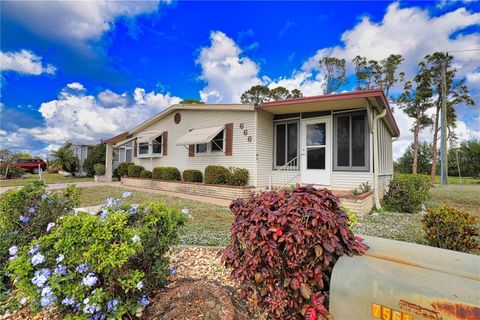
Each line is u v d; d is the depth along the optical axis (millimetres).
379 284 1710
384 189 11391
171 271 3020
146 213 2850
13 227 3539
